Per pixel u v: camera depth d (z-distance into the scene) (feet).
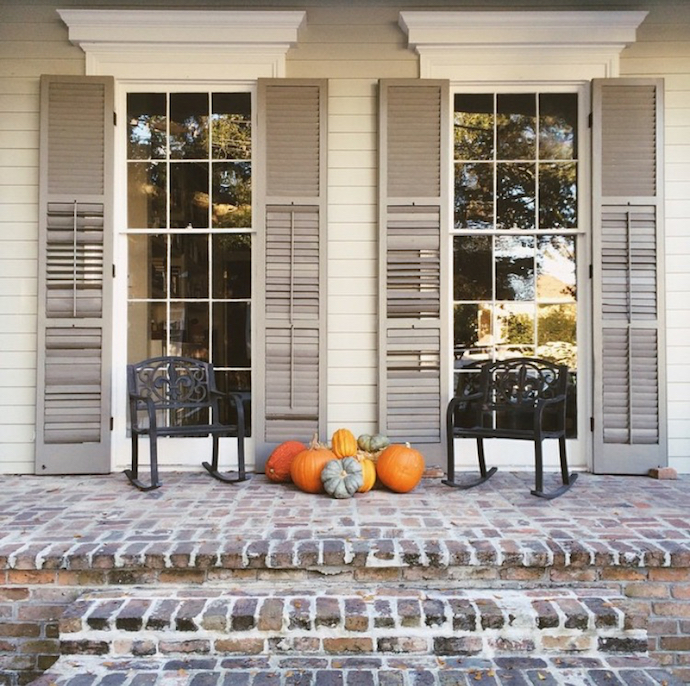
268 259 11.10
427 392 11.07
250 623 6.17
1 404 11.10
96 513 8.36
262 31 11.25
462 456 11.31
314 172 11.17
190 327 11.59
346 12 11.41
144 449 11.39
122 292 11.44
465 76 11.37
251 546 6.98
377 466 9.77
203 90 11.53
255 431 11.02
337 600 6.52
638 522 7.95
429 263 11.12
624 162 11.10
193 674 5.83
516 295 11.59
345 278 11.37
